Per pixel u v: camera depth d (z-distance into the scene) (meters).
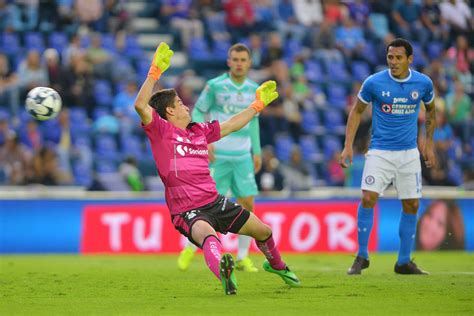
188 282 31.31
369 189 34.44
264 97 27.69
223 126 26.88
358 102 34.34
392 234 57.41
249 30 80.94
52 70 70.06
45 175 61.75
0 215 55.75
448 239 57.91
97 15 78.12
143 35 83.38
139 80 75.19
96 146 68.25
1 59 71.44
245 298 25.41
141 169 67.88
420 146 66.31
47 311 22.73
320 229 56.53
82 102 70.19
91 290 28.50
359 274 34.59
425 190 64.62
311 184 65.44
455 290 27.67
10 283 31.17
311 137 72.00
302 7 85.06
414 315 21.62
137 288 29.12
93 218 56.28
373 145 34.69
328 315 21.47
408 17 84.38
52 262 46.44
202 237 24.58
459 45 83.44
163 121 25.88
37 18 77.75
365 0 84.94
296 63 76.75
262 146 69.38
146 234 56.00
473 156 74.25
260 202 56.50
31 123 66.38
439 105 71.44
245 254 38.19
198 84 78.69
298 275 33.91
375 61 81.56
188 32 82.31
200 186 25.62
